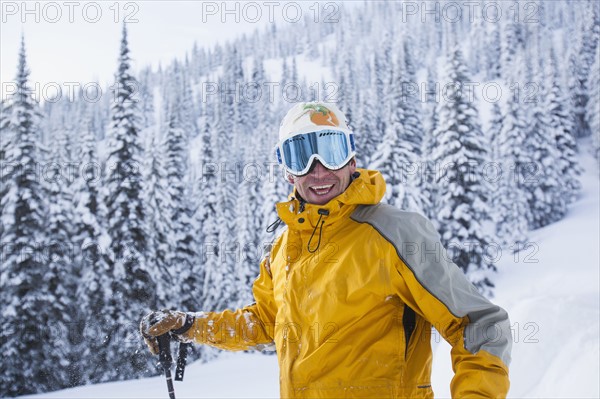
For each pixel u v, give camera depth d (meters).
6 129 22.78
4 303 21.83
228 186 34.19
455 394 1.77
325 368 1.92
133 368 20.83
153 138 28.23
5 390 20.75
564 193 45.78
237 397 18.53
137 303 23.11
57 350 21.41
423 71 103.50
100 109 100.00
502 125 41.56
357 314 1.92
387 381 1.88
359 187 2.04
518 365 6.64
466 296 1.88
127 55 23.98
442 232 25.73
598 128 53.00
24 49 22.62
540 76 49.44
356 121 36.34
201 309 32.53
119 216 23.38
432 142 32.84
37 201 22.81
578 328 6.68
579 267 30.28
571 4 101.00
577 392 5.55
